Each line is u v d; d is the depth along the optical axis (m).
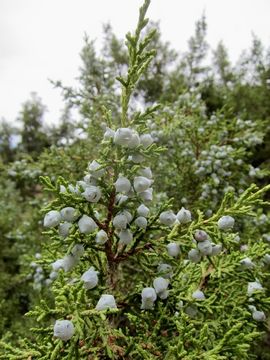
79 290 1.64
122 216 1.88
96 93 5.39
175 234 2.06
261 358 4.27
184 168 4.94
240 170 4.99
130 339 1.90
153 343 2.03
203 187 4.49
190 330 1.87
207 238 1.99
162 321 2.06
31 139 15.02
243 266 2.32
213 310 2.16
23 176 5.77
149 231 2.08
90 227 1.81
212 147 4.60
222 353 1.96
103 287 1.96
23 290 6.13
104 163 1.88
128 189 1.84
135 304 2.11
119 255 2.11
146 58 2.06
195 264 2.42
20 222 8.10
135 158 1.87
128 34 2.00
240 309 2.27
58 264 2.01
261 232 4.80
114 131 1.93
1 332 4.90
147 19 1.99
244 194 2.08
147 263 2.09
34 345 1.87
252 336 1.91
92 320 1.82
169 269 2.04
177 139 4.97
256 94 8.87
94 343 1.96
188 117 5.21
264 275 2.55
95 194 1.82
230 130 5.52
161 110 5.59
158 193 4.47
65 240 1.85
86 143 5.17
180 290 2.10
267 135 7.63
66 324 1.57
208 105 9.34
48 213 1.80
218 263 2.38
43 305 1.73
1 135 15.62
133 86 2.07
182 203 4.81
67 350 1.68
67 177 5.09
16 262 7.22
